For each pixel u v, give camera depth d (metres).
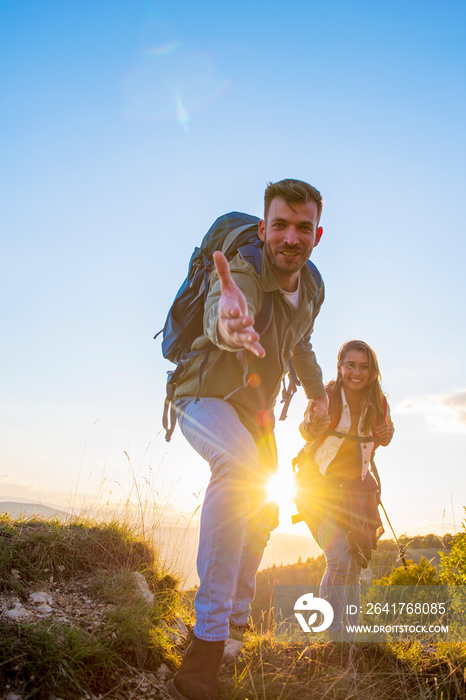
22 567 2.65
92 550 2.99
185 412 2.32
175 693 1.87
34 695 1.73
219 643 1.94
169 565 3.19
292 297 2.41
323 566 3.52
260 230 2.42
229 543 1.98
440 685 2.22
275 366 2.43
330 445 3.41
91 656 2.01
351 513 3.21
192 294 2.43
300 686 2.17
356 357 3.43
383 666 2.39
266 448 2.75
